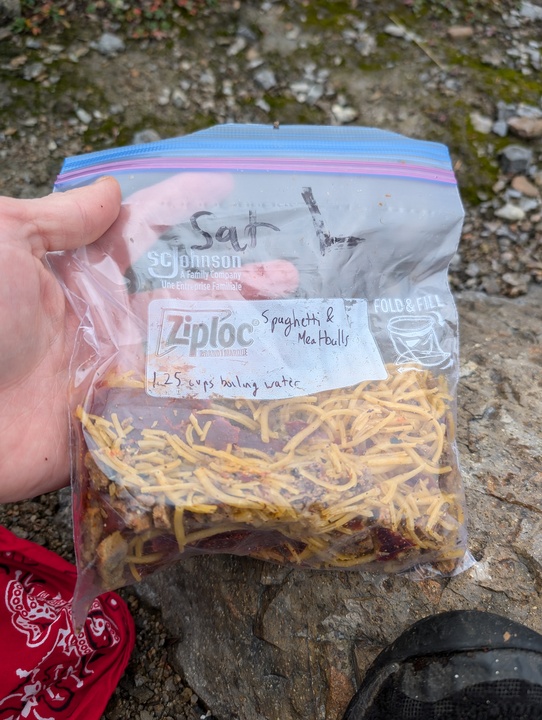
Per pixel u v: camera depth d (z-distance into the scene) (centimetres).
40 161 51
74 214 26
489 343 39
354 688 29
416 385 27
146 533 24
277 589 31
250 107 55
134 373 26
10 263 25
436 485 26
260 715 32
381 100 56
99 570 24
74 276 27
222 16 58
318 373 26
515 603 29
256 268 27
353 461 25
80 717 32
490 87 56
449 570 28
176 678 36
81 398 26
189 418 25
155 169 28
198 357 26
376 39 59
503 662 24
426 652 25
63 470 29
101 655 34
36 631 32
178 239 27
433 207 28
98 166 29
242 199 28
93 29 56
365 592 30
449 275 49
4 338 26
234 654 33
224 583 33
